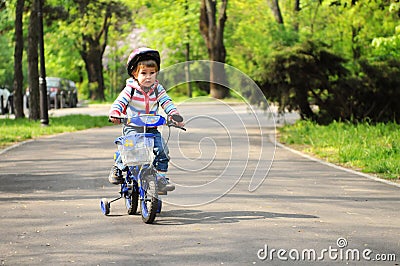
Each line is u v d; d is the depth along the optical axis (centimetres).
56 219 1386
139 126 1325
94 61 9194
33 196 1673
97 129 4109
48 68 10338
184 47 9131
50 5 5194
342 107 3781
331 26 4606
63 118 4922
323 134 3172
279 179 1950
